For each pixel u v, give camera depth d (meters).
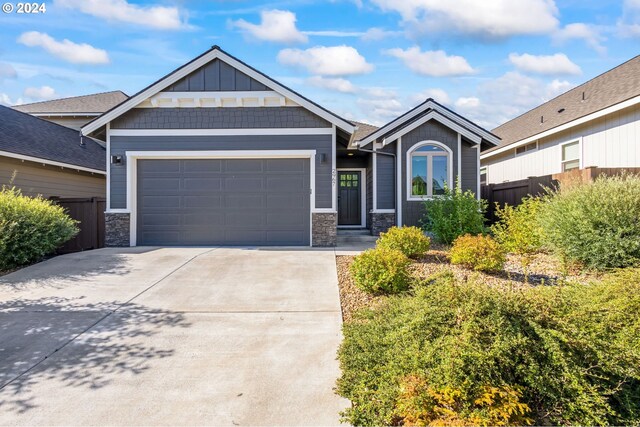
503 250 7.16
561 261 7.17
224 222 10.64
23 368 3.96
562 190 8.35
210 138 10.50
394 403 3.19
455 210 10.27
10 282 6.90
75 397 3.45
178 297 6.12
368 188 14.35
